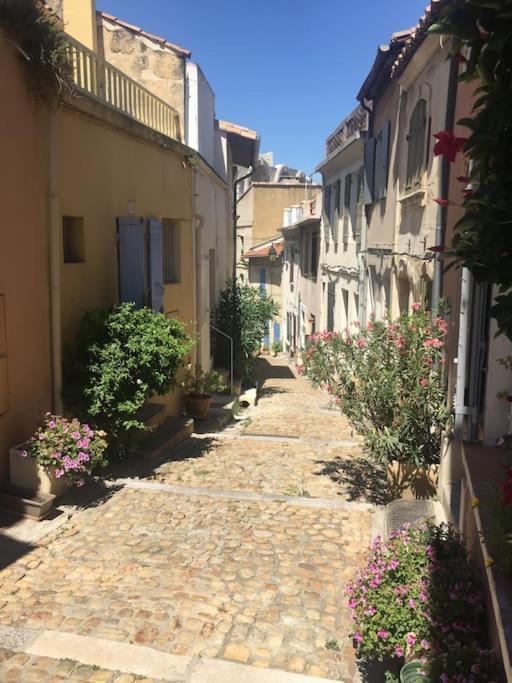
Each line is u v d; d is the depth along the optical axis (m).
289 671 3.91
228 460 8.86
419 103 8.95
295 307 28.98
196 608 4.59
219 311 17.67
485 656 3.18
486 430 4.82
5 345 6.30
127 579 4.98
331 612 4.61
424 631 3.58
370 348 7.13
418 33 7.64
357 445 10.04
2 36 6.06
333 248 18.58
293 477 8.05
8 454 6.39
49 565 5.19
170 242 11.88
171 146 11.02
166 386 7.81
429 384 6.48
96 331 7.37
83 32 10.41
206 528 6.09
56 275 7.03
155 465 8.40
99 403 7.10
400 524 5.54
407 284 10.64
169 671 3.84
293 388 20.38
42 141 6.78
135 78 12.73
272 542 5.79
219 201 18.38
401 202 10.34
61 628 4.27
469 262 2.29
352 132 15.40
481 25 2.14
